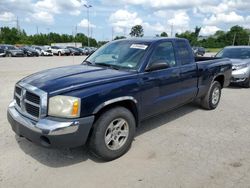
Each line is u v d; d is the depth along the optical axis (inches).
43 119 125.3
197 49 1304.1
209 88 237.1
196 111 244.1
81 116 126.1
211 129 197.2
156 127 199.2
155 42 175.9
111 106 144.0
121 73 152.6
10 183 122.3
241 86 390.0
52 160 144.5
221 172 134.8
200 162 145.3
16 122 138.2
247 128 200.8
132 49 174.7
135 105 154.5
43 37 3262.8
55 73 153.3
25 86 138.7
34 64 785.6
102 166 139.6
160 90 172.7
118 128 145.7
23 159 144.5
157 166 140.3
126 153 154.6
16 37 3088.1
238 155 154.4
